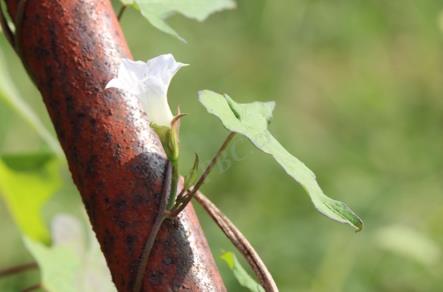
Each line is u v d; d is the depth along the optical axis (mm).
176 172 616
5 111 1433
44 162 894
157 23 675
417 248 1354
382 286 1482
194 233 625
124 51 639
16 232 1406
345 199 1672
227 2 724
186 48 1777
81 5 636
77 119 625
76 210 1280
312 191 598
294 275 1477
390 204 1654
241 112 607
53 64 631
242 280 691
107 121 623
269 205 1606
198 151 1599
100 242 623
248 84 1826
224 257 698
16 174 894
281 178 1628
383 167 1798
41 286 811
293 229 1529
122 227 615
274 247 1506
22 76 1589
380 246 1377
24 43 640
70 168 632
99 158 621
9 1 644
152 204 616
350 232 1489
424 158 1828
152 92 615
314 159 1764
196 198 663
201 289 617
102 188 619
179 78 1754
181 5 710
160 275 613
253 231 1554
